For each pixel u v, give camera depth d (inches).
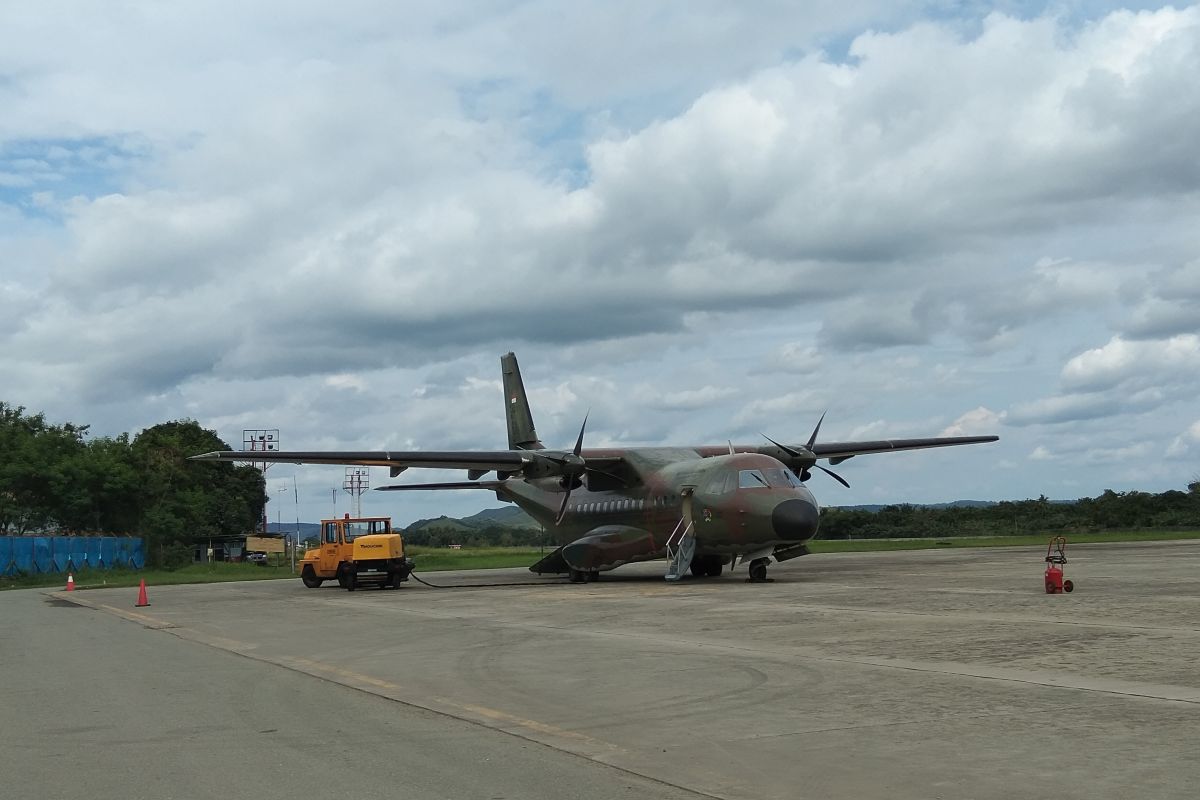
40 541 2133.4
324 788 280.1
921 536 3513.8
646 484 1217.4
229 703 424.8
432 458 1279.5
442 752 320.8
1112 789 251.0
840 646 530.0
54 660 603.2
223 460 1239.5
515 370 1569.9
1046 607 684.1
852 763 287.9
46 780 295.0
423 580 1510.8
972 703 364.2
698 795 264.2
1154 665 429.4
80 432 2763.3
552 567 1389.0
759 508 1067.3
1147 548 1720.0
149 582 1870.1
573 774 288.7
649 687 428.8
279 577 1937.7
